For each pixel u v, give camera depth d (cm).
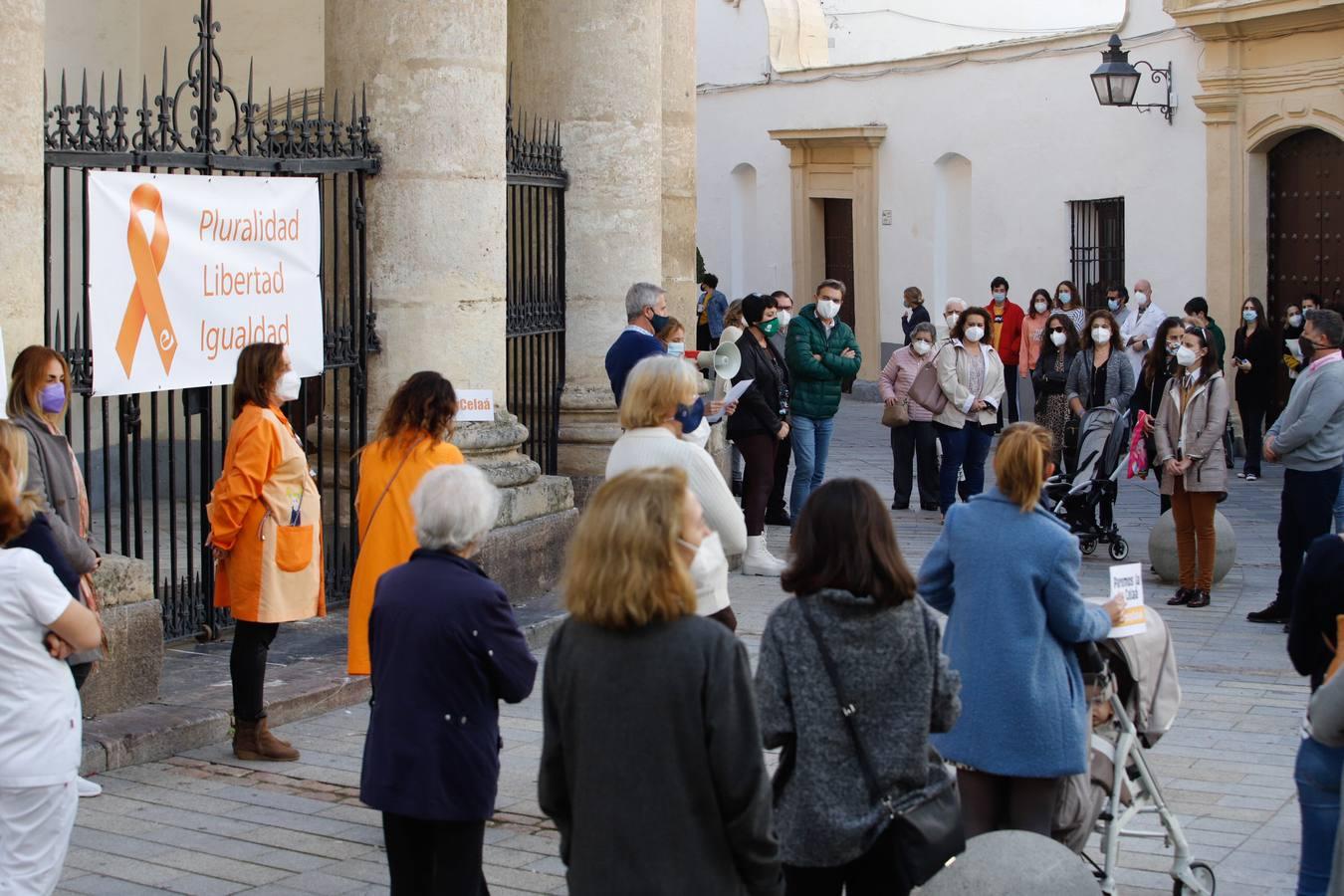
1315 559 560
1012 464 550
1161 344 1445
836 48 3034
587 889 393
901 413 1556
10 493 502
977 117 2503
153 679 810
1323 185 1964
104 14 1405
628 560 394
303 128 970
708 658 394
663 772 391
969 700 544
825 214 2894
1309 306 1816
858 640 449
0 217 739
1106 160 2258
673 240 1541
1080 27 2945
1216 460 1149
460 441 1066
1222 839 689
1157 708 608
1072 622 542
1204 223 2094
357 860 643
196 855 645
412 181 1030
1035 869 492
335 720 848
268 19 1500
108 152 820
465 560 513
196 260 874
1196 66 2075
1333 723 526
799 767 453
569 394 1323
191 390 902
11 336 746
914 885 450
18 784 493
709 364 1104
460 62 1034
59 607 496
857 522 452
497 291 1074
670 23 1525
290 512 752
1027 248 2428
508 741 820
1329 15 1880
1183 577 1176
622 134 1318
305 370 957
